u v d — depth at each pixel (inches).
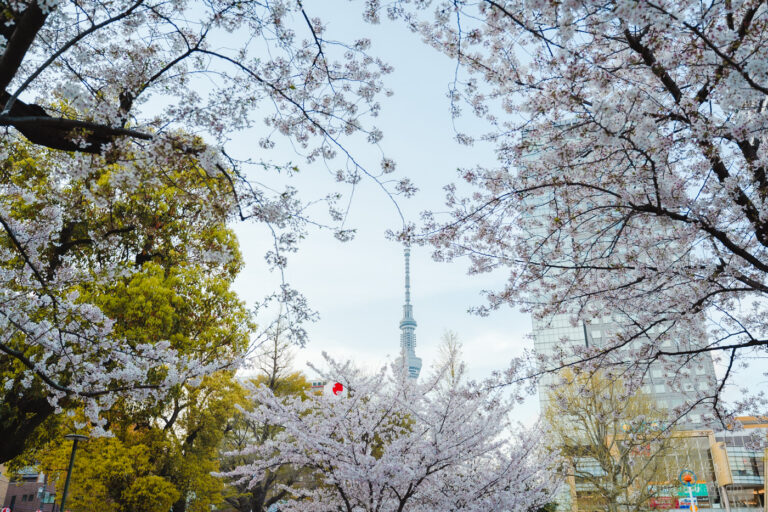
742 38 184.9
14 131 261.6
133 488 653.3
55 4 140.9
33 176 364.8
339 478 345.1
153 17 206.4
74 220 398.6
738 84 155.7
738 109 214.7
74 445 618.2
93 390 291.0
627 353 317.7
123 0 203.6
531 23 185.2
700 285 264.8
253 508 834.2
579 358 314.8
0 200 302.0
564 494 976.3
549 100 224.1
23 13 147.9
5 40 162.9
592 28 215.9
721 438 1572.3
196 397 770.8
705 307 274.7
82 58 205.0
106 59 214.1
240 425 918.4
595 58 208.2
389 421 403.2
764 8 223.1
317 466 367.2
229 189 185.2
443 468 382.9
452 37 246.1
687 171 273.0
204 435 813.2
